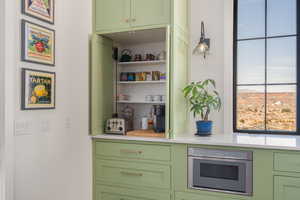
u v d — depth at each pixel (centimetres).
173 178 217
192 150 211
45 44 191
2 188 156
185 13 258
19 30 171
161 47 278
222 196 203
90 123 247
